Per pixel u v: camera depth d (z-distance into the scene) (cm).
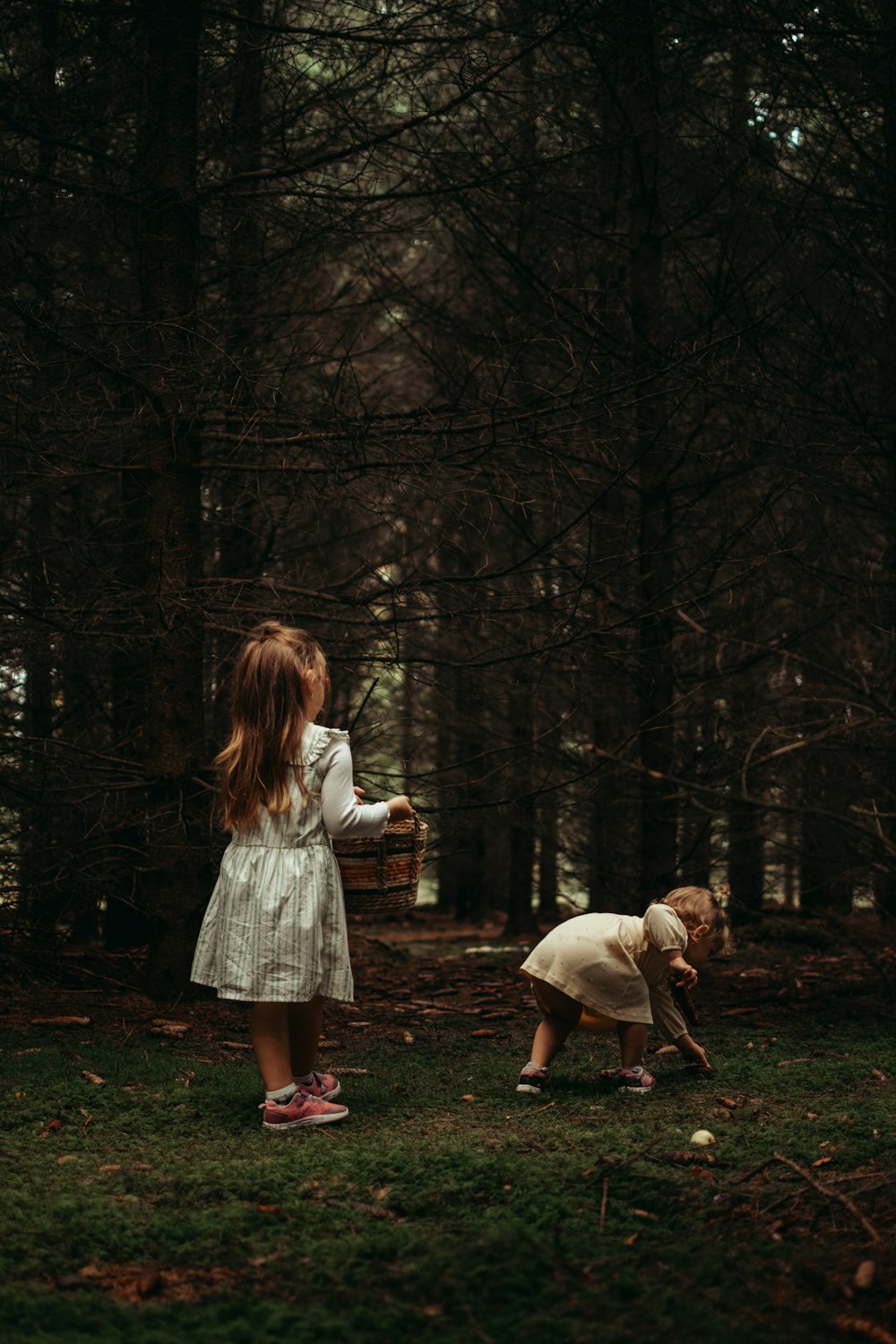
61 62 623
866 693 334
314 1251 262
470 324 858
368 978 764
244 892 381
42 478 562
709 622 751
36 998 605
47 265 651
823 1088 430
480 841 1398
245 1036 540
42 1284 248
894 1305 227
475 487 652
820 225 617
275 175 604
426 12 564
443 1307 233
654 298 756
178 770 616
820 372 610
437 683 623
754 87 652
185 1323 225
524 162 653
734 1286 243
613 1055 507
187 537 625
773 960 805
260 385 584
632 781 788
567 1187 305
